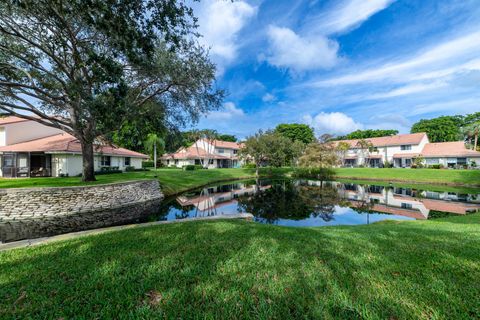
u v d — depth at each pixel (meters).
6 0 6.71
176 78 11.66
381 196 16.97
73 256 3.47
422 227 6.41
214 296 2.38
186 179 22.84
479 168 29.02
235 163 51.28
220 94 13.45
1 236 7.59
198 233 4.73
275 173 34.72
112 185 11.81
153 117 13.83
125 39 6.33
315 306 2.19
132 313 2.09
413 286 2.54
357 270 2.96
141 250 3.70
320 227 6.80
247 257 3.42
